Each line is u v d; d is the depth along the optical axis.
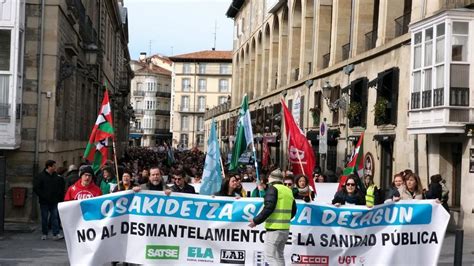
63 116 22.12
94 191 11.67
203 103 112.94
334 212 10.23
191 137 113.19
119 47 59.75
